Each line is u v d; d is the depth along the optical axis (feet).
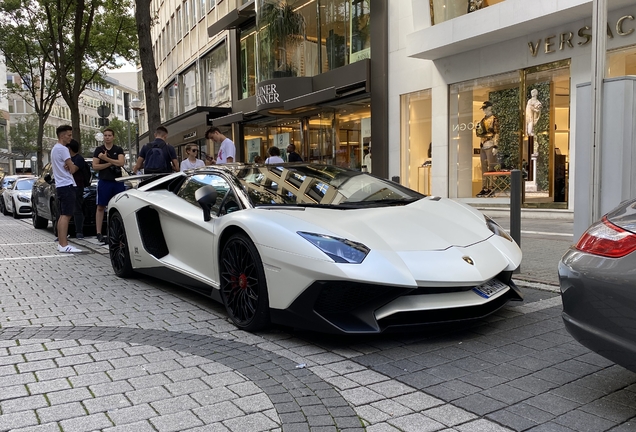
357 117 52.54
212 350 11.11
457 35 37.73
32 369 9.98
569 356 10.46
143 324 13.17
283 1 55.93
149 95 33.71
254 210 12.69
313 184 14.53
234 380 9.43
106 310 14.61
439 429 7.57
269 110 57.62
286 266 11.05
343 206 13.23
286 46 55.93
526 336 11.71
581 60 32.99
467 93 41.29
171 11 110.73
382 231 11.64
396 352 10.87
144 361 10.43
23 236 35.06
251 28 71.36
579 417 7.89
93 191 33.53
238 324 12.62
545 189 36.14
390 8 46.57
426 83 43.98
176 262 15.70
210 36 77.56
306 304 10.83
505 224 32.58
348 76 50.44
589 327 7.74
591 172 16.42
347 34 51.88
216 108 76.43
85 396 8.72
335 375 9.68
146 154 28.86
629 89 15.71
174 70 110.73
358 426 7.68
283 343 11.59
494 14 35.09
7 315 14.08
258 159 45.37
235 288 12.80
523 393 8.78
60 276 19.69
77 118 59.26
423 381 9.34
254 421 7.82
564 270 8.26
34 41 92.38
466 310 11.24
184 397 8.68
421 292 10.83
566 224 31.27
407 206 13.53
